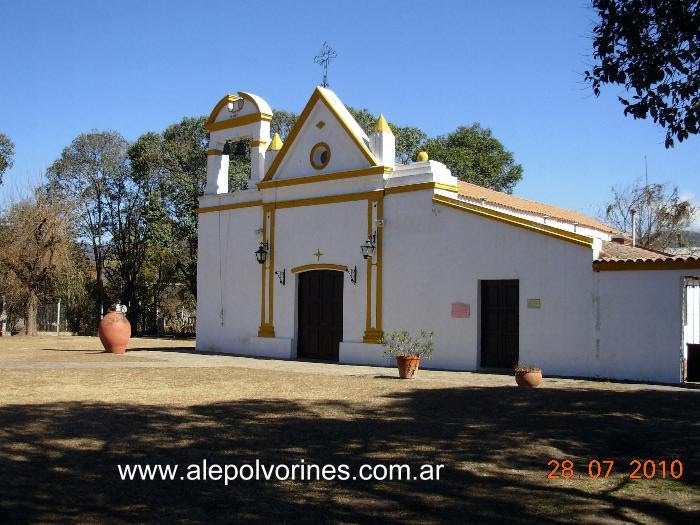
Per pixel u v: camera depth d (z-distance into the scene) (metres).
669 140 10.18
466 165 46.19
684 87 9.96
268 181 24.11
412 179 20.53
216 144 26.72
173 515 6.44
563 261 17.53
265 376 16.67
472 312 19.08
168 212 40.00
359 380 16.02
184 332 44.41
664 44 9.95
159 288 44.47
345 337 21.78
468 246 19.25
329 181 22.42
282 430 10.02
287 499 6.98
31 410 11.17
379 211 21.17
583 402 12.26
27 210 36.28
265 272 24.16
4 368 17.91
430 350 17.89
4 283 35.91
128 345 29.88
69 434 9.45
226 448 8.91
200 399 12.68
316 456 8.59
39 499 6.77
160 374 16.91
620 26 10.06
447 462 8.39
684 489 7.45
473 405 12.12
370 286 21.28
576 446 9.20
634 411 11.38
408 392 13.77
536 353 17.83
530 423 10.55
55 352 24.23
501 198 26.70
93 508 6.58
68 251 37.28
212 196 26.22
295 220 23.41
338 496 7.09
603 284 16.89
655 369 16.03
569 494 7.24
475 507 6.78
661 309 16.03
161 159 40.41
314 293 23.00
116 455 8.45
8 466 7.84
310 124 23.25
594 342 16.94
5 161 51.25
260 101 25.22
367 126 43.12
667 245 39.84
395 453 8.78
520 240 18.28
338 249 22.12
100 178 44.00
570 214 31.12
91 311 44.22
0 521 6.14
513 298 18.67
